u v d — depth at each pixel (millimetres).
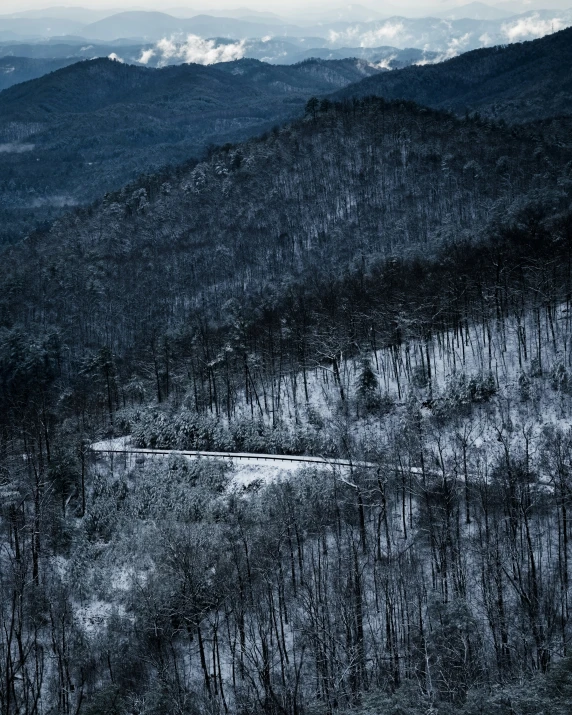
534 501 65500
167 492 82750
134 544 73188
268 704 48875
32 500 79750
